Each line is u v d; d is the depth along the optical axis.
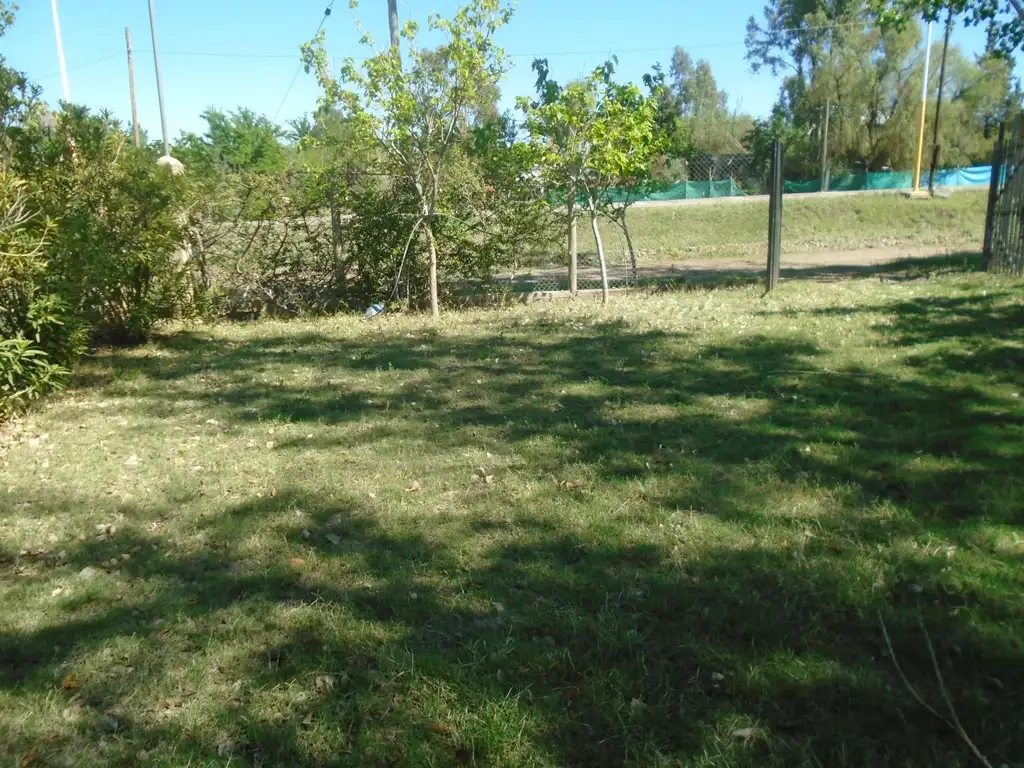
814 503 4.38
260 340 10.52
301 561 4.07
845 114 48.50
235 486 5.14
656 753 2.65
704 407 6.28
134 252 9.88
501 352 8.85
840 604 3.45
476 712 2.89
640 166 11.91
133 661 3.29
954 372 6.73
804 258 20.25
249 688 3.08
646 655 3.18
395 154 11.65
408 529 4.39
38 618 3.64
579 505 4.55
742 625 3.32
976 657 3.06
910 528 4.04
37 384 7.19
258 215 12.13
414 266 12.56
